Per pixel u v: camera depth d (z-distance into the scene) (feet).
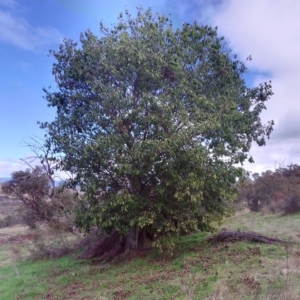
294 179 87.56
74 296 29.60
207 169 34.50
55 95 39.91
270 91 45.93
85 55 37.45
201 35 40.27
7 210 101.40
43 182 69.46
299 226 48.47
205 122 32.99
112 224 36.37
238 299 21.43
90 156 34.58
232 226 56.24
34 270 43.96
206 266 30.71
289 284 21.71
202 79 39.52
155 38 37.09
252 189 84.07
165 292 26.07
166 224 35.73
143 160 33.63
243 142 40.47
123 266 37.04
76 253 51.19
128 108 35.42
